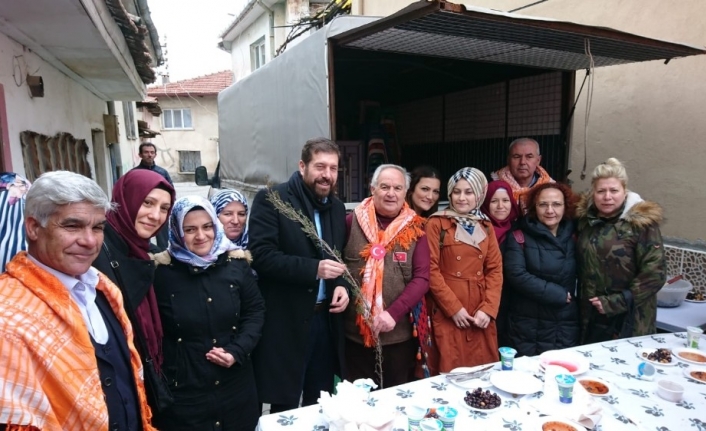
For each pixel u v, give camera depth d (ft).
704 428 4.77
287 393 6.86
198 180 52.60
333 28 9.41
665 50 9.63
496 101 15.38
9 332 3.43
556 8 14.55
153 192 5.32
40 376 3.57
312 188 6.99
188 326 5.66
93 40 11.33
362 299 6.43
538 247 8.09
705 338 7.22
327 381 7.57
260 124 15.80
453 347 7.77
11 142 9.66
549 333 7.98
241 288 6.19
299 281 6.57
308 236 6.73
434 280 7.70
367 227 7.47
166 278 5.77
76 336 3.78
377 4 22.89
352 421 4.33
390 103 21.17
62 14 9.21
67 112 15.10
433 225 8.07
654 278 7.48
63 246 3.82
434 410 4.99
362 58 13.25
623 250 7.68
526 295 8.00
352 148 15.90
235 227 7.71
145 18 19.53
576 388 5.29
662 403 5.26
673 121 11.76
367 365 7.48
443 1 6.75
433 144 18.88
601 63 11.31
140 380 4.67
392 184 7.36
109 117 23.08
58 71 14.24
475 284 7.89
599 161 13.80
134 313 5.02
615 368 6.16
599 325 7.99
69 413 3.67
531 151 10.07
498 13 7.21
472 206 8.01
